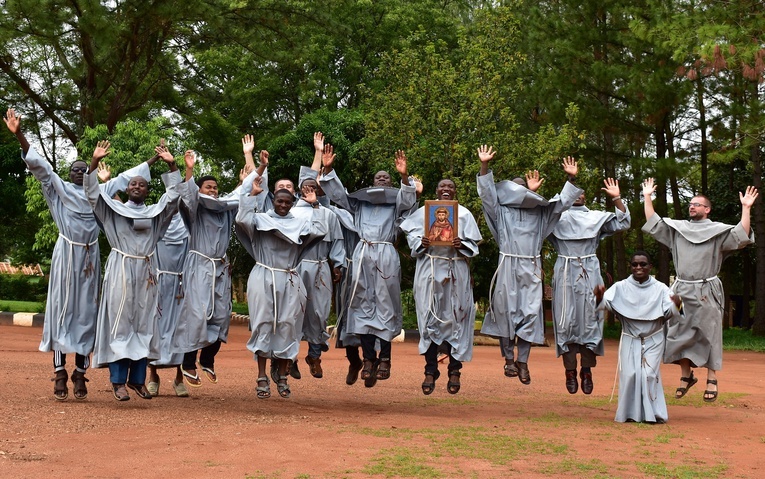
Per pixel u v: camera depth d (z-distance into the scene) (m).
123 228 9.48
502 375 15.23
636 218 27.67
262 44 26.42
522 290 10.08
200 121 30.28
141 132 23.31
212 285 10.34
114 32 21.88
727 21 19.12
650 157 25.94
